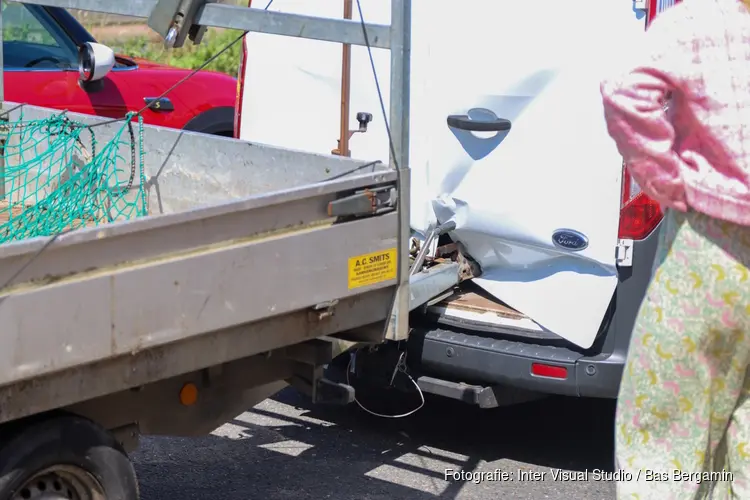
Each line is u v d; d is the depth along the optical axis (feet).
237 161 14.37
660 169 9.87
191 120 24.31
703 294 9.95
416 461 16.12
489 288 15.55
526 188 14.66
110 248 9.59
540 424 17.84
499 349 14.78
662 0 13.58
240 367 12.37
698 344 10.10
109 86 22.84
